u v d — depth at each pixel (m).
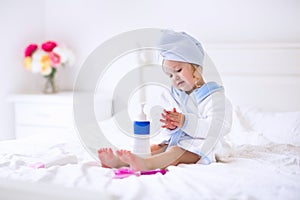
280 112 2.26
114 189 1.00
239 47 2.36
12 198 0.85
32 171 1.17
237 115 2.10
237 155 1.49
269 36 2.44
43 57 2.75
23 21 2.88
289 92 2.29
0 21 2.68
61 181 1.07
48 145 1.61
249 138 1.80
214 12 2.55
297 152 1.57
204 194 0.98
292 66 2.28
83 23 2.92
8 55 2.77
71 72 3.00
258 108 2.29
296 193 1.00
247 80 2.36
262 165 1.30
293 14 2.38
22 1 2.86
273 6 2.42
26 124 2.71
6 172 1.16
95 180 1.09
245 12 2.48
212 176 1.14
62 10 2.98
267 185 1.06
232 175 1.16
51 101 2.60
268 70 2.33
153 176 1.17
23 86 2.92
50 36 3.03
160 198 0.94
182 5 2.62
